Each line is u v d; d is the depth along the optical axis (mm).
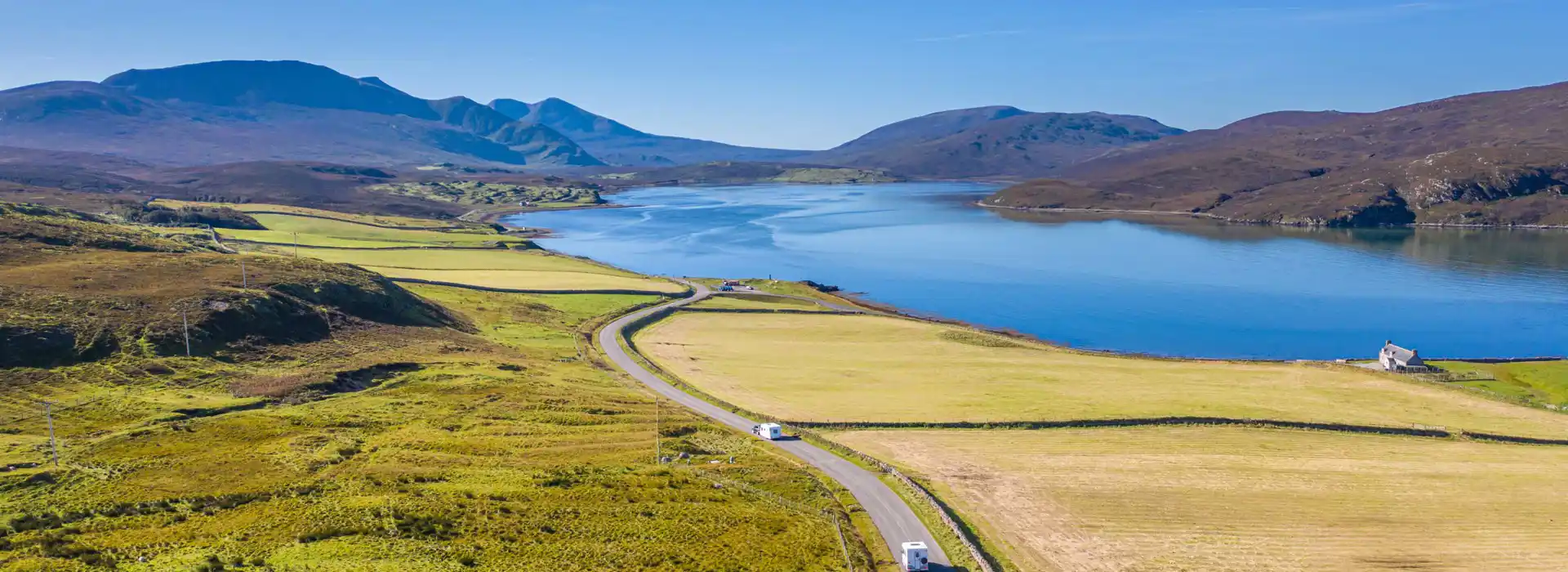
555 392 114500
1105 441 105375
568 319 179375
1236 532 79375
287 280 145750
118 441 86750
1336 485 91188
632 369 138500
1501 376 144000
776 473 89188
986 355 154625
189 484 77562
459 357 131625
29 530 67688
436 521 72062
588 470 86250
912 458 97938
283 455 85500
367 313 148625
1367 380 136625
